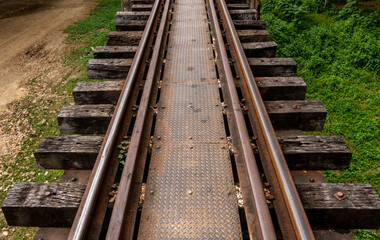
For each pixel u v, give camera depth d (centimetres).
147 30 633
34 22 1486
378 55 917
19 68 1076
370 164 615
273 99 484
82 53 1133
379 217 284
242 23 759
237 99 418
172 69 541
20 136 761
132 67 487
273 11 1317
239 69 525
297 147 351
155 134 392
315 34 1077
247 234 304
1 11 1666
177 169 343
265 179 333
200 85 493
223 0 820
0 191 615
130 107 421
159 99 460
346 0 1377
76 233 245
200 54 593
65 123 416
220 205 304
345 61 938
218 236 278
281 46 1038
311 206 282
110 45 689
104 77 562
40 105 871
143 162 338
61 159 353
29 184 304
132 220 278
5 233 542
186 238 276
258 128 381
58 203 287
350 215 284
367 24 1153
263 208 270
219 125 406
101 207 286
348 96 809
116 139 361
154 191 319
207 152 364
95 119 411
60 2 1783
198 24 740
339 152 343
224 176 334
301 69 920
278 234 288
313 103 426
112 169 325
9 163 682
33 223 294
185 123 411
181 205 304
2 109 863
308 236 243
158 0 823
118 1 1727
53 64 1084
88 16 1509
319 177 346
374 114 738
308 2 1382
